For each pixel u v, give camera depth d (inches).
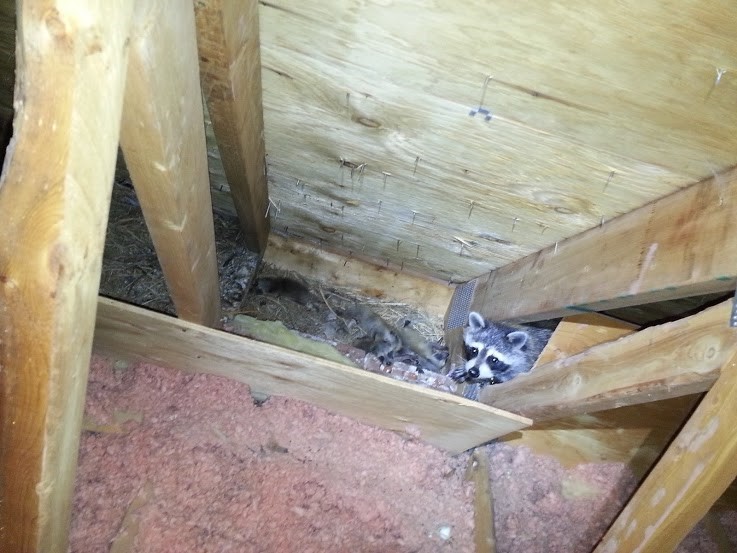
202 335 82.7
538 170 73.0
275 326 123.6
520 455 109.0
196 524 83.5
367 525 91.2
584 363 79.7
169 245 66.4
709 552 106.9
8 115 103.2
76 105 32.7
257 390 96.1
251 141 83.0
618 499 108.3
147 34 39.4
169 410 92.1
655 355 65.8
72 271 36.9
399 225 111.0
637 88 53.4
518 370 131.2
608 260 75.9
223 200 120.6
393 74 63.3
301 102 75.5
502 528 101.3
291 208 119.1
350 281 141.4
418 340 140.3
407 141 77.0
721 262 55.7
